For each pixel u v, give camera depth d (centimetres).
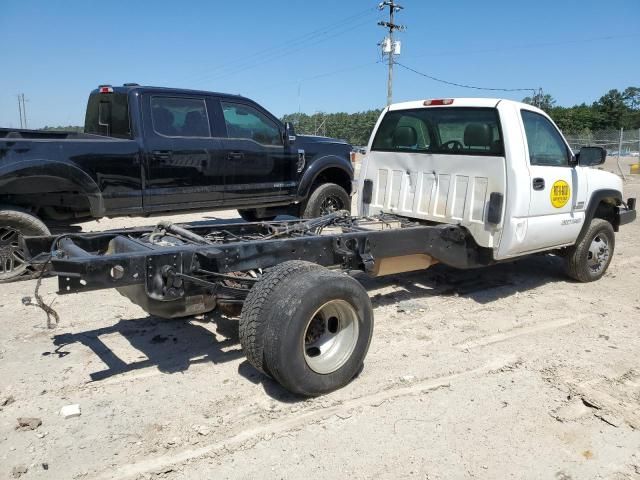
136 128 684
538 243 578
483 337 489
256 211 917
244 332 361
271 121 826
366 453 314
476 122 554
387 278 666
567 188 600
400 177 622
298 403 366
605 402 376
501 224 538
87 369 411
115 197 667
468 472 300
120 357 432
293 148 849
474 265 571
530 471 303
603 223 668
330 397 375
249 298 365
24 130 678
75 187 636
